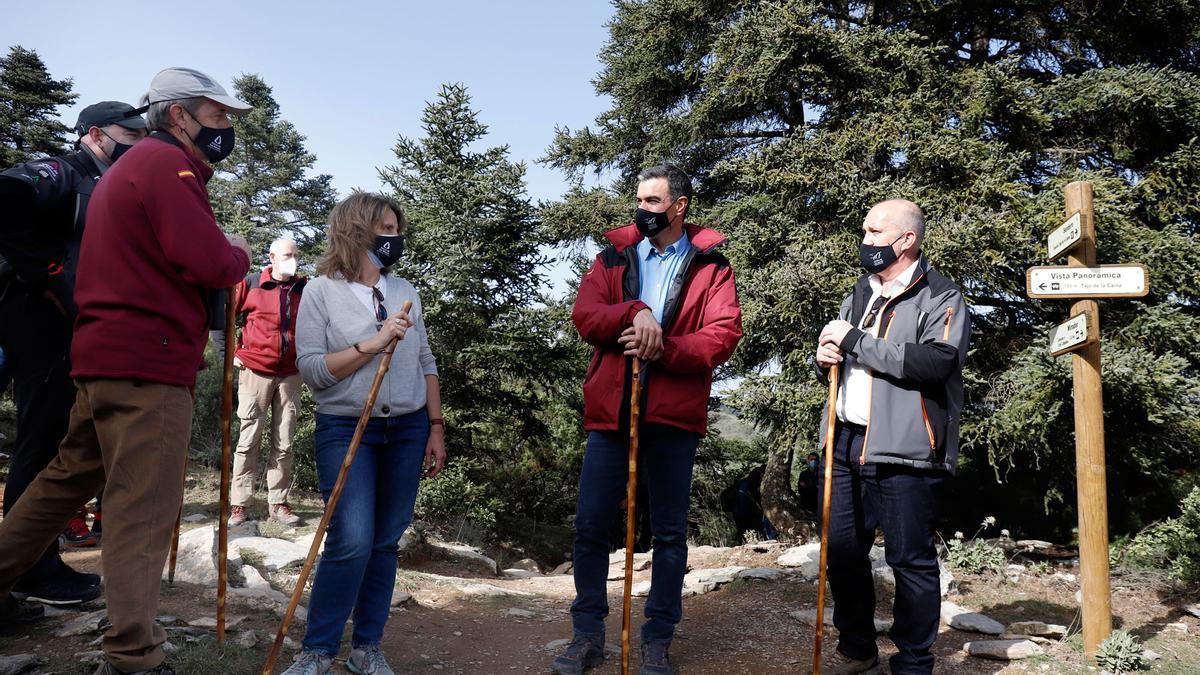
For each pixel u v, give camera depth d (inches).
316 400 106.3
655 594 119.5
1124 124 392.5
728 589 183.0
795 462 544.1
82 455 90.9
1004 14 457.1
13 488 108.7
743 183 404.8
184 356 89.5
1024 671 126.0
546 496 502.0
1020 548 241.8
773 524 429.1
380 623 108.1
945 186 355.3
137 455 85.6
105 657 87.3
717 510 520.7
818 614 107.7
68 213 105.1
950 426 111.9
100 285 86.0
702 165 493.7
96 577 120.8
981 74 373.4
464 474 341.4
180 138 94.3
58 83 1007.6
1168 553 203.3
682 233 127.0
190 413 91.5
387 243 110.0
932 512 111.7
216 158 97.8
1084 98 378.9
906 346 109.6
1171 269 336.8
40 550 93.4
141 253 87.0
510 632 148.3
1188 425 305.3
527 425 415.8
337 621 99.5
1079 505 136.0
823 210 377.7
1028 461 362.9
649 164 488.1
